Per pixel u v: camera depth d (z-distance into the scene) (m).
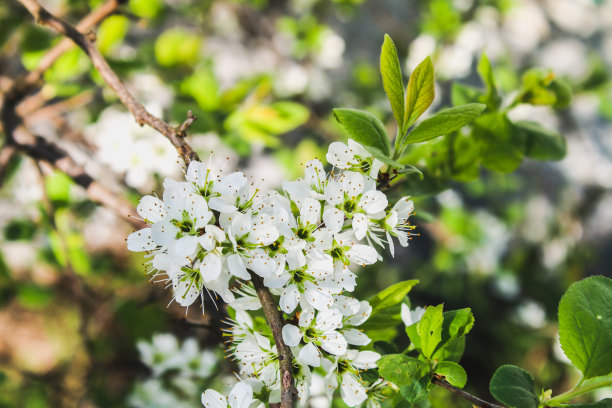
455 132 0.39
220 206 0.32
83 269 0.52
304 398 0.32
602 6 1.09
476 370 0.83
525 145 0.39
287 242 0.32
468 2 0.74
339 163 0.33
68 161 0.40
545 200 0.95
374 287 0.82
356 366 0.33
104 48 0.47
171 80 0.51
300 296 0.32
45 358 0.82
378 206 0.33
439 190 0.39
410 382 0.32
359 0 0.79
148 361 0.46
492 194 0.93
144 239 0.32
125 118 0.48
